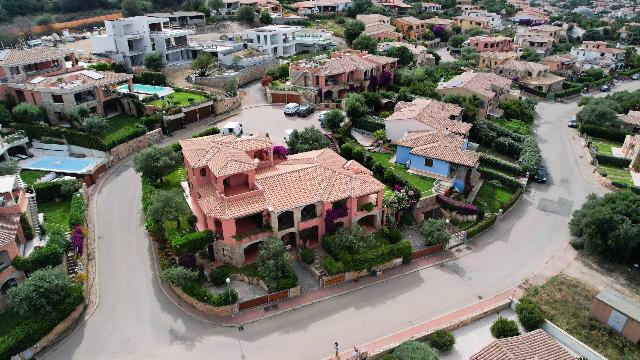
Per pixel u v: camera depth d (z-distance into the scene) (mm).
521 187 68375
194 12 148375
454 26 178125
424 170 66812
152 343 41781
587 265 54062
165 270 45469
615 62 150375
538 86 121938
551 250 56688
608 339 42906
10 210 46406
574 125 99062
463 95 93562
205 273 48562
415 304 46875
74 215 53344
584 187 72562
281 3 180000
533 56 145625
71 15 149500
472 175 69875
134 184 66000
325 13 174625
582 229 55125
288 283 46281
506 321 42719
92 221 57875
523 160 73562
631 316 42000
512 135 83000
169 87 93875
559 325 44188
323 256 51250
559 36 180875
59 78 78062
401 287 49188
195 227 52312
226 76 101250
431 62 131125
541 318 43250
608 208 53969
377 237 54844
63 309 42125
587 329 43969
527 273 52250
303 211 51375
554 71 138250
